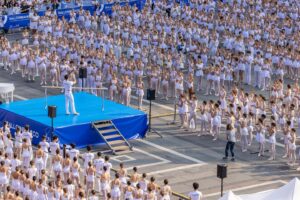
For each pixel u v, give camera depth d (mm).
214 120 78625
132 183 63344
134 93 90750
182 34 103750
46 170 69625
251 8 113375
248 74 94250
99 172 66688
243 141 76125
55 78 91562
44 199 62188
